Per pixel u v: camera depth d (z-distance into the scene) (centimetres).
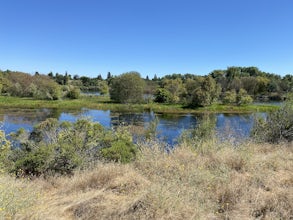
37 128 913
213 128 1123
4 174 602
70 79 9919
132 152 761
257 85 7356
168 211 382
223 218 389
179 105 4850
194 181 487
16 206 380
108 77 11412
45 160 684
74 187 510
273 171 550
